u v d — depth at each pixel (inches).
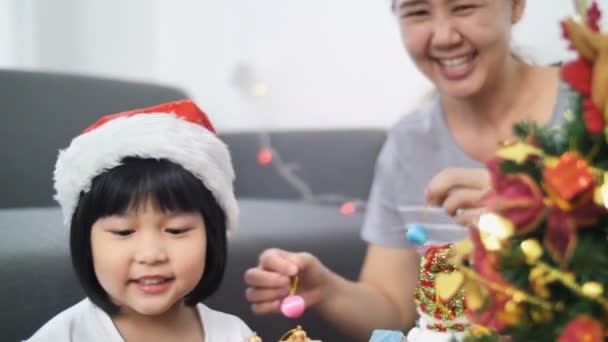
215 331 30.0
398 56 65.7
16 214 42.9
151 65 82.1
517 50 40.8
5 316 33.5
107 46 80.5
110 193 26.2
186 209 27.0
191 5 80.5
